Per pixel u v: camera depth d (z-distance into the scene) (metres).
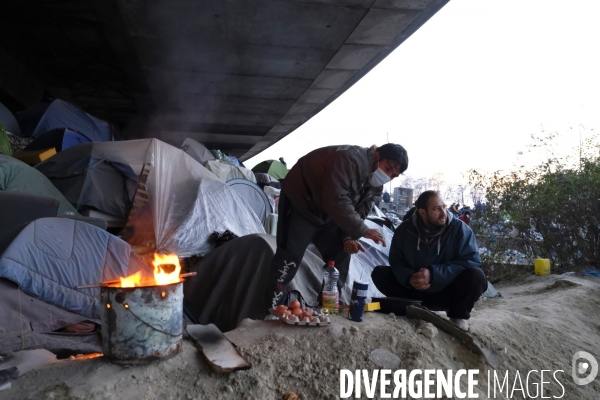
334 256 4.16
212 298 5.06
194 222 7.47
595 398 3.59
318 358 2.96
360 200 3.79
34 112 13.31
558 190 8.52
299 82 19.28
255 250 5.04
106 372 2.48
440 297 4.01
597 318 5.64
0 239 3.91
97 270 4.15
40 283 3.77
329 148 3.66
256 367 2.77
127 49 16.34
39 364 2.65
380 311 3.90
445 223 3.91
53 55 18.75
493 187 9.21
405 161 3.62
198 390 2.50
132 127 29.64
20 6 14.41
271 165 17.80
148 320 2.55
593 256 8.49
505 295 7.31
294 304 3.62
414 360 3.04
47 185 7.27
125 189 8.61
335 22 13.26
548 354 4.05
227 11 12.66
